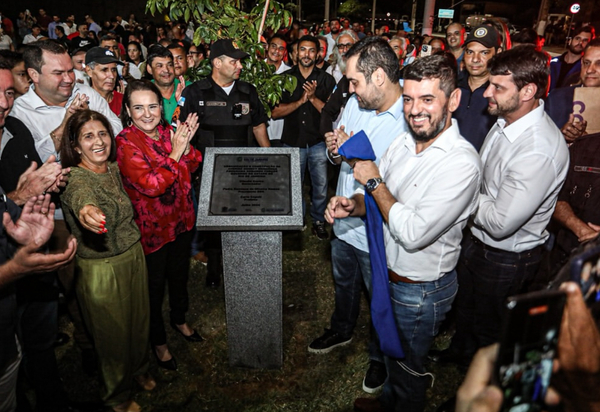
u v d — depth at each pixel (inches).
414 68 70.1
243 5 167.6
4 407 69.8
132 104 98.5
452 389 110.3
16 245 65.7
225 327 132.7
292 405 106.0
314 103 168.7
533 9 1395.2
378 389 109.1
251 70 152.0
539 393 27.4
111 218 87.0
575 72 161.0
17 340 70.7
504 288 95.7
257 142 157.8
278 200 96.3
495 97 85.8
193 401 106.8
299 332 131.2
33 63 106.0
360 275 117.6
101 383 97.7
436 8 1432.1
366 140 79.9
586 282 27.5
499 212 85.1
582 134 97.6
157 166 99.2
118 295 89.7
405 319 83.8
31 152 99.5
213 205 95.2
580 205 98.2
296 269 163.8
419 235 72.7
